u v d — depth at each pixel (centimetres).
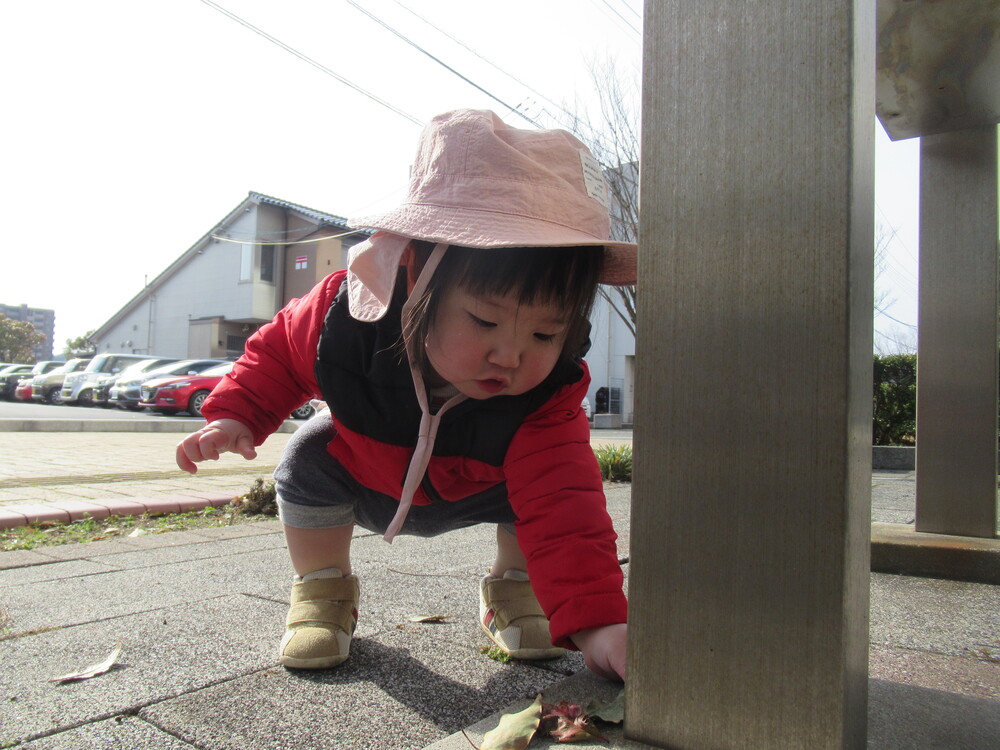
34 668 124
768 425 72
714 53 76
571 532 118
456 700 112
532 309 108
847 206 68
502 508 141
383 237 122
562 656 134
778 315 71
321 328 136
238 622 153
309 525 140
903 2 167
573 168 121
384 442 131
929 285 226
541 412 127
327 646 125
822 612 69
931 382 224
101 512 326
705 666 75
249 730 100
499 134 120
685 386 77
